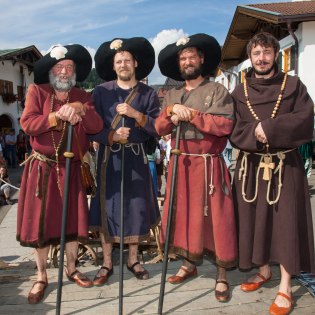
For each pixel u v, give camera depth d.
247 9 13.40
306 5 14.33
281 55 13.61
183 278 3.29
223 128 2.87
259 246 2.86
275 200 2.83
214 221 2.96
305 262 2.85
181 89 3.15
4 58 22.78
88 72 3.22
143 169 3.31
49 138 3.02
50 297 3.09
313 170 11.27
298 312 2.79
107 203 3.24
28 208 3.02
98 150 3.36
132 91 3.26
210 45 3.06
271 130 2.68
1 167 10.20
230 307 2.89
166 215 3.17
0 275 3.50
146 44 3.29
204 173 3.00
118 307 2.92
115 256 5.50
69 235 3.11
